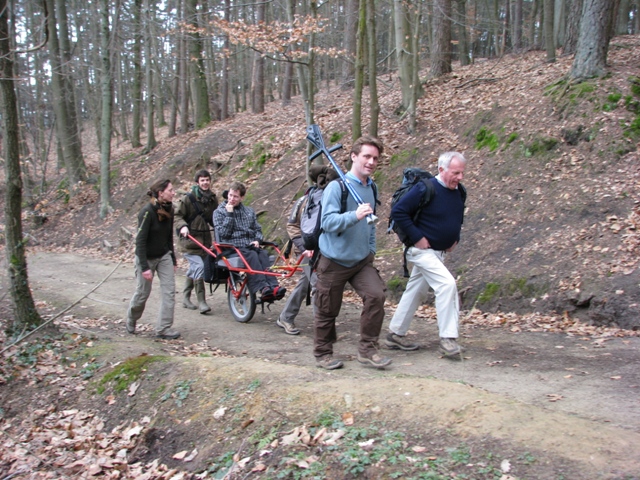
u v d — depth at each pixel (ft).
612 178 27.09
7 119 19.85
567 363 16.31
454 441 10.77
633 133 29.12
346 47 62.39
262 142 50.52
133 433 14.26
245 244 24.25
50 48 59.21
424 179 17.08
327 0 35.96
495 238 27.12
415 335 20.63
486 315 23.61
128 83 96.63
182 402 14.70
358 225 15.26
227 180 49.47
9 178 19.99
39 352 19.15
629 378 14.61
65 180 65.51
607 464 9.41
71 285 34.14
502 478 9.50
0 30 19.80
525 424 10.82
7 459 14.28
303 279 21.65
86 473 13.20
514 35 74.64
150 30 60.95
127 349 18.65
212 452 12.81
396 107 44.52
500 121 34.65
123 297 30.35
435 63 52.80
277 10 65.05
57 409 16.37
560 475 9.37
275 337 21.65
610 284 21.29
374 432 11.47
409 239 17.11
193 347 20.52
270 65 93.81
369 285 15.89
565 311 21.79
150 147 65.98
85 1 69.51
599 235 24.12
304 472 10.72
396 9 41.16
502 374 15.58
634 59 37.47
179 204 25.50
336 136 43.73
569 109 31.73
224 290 31.55
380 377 14.73
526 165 30.60
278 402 13.32
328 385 13.64
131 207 54.95
